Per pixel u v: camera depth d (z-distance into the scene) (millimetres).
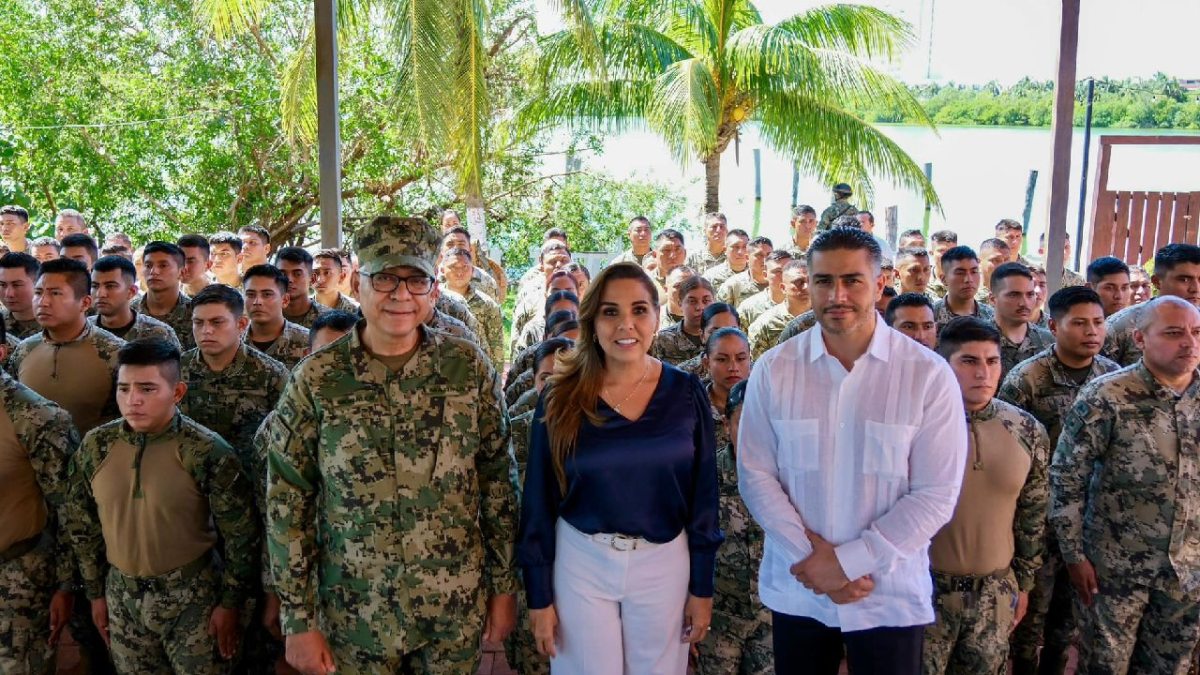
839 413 2490
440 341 2568
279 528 2473
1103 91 16969
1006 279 4402
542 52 10523
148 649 3186
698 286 5191
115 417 3943
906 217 15938
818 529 2512
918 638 2508
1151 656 3221
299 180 13070
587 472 2564
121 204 12555
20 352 3988
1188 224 9047
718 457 3203
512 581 2658
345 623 2479
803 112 10656
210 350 3705
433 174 12828
